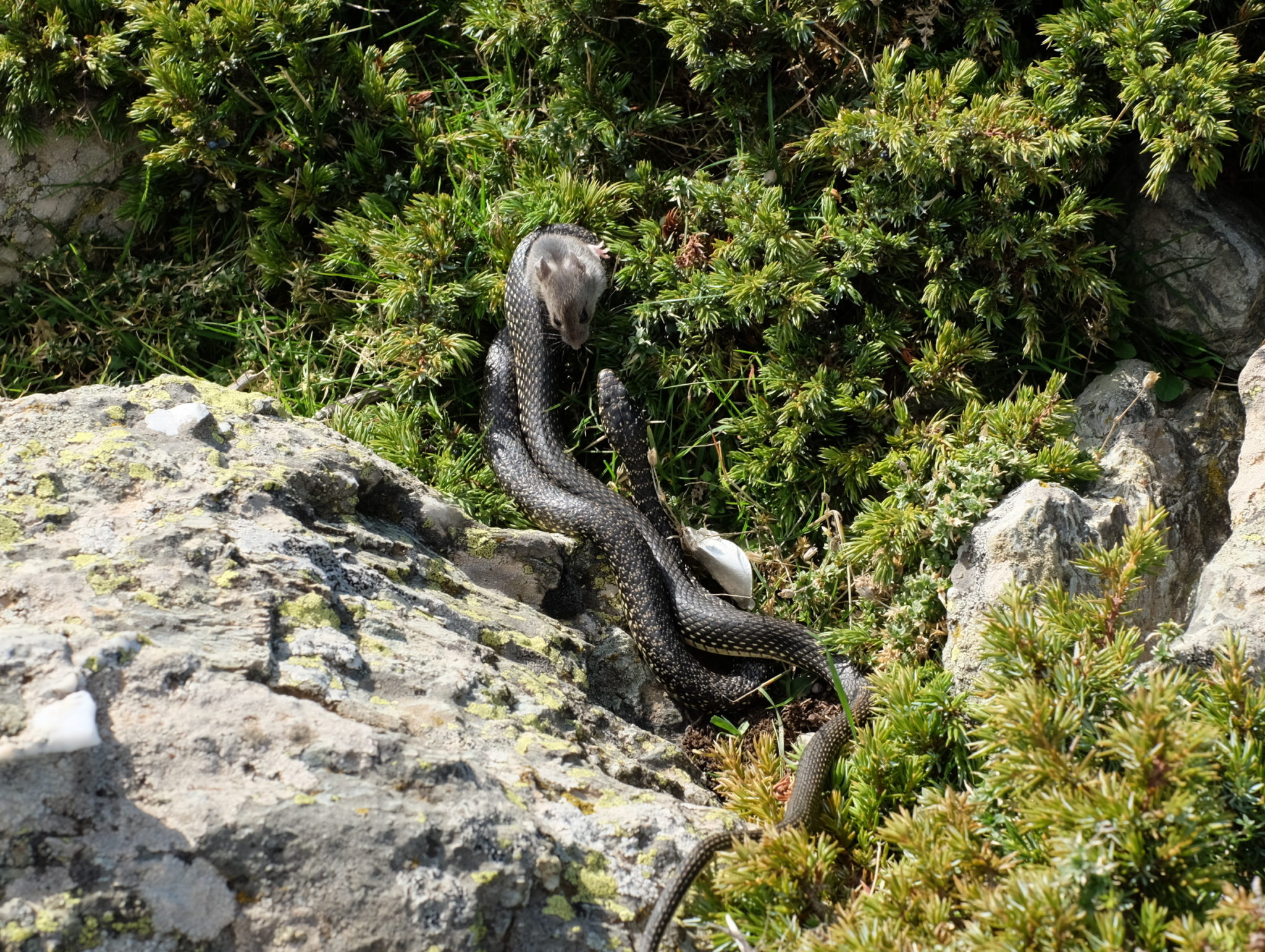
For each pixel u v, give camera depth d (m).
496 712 3.46
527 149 5.52
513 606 4.22
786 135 5.27
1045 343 4.94
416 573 4.01
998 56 5.01
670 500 5.11
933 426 4.67
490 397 5.20
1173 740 2.70
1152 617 4.16
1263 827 2.90
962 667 3.95
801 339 4.95
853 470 4.80
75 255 5.65
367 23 5.79
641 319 5.20
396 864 2.80
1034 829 3.00
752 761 4.04
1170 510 4.43
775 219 4.87
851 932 2.87
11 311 5.64
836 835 3.62
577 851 3.13
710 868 3.31
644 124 5.43
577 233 5.31
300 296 5.46
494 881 2.86
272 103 5.56
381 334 5.29
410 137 5.63
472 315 5.40
